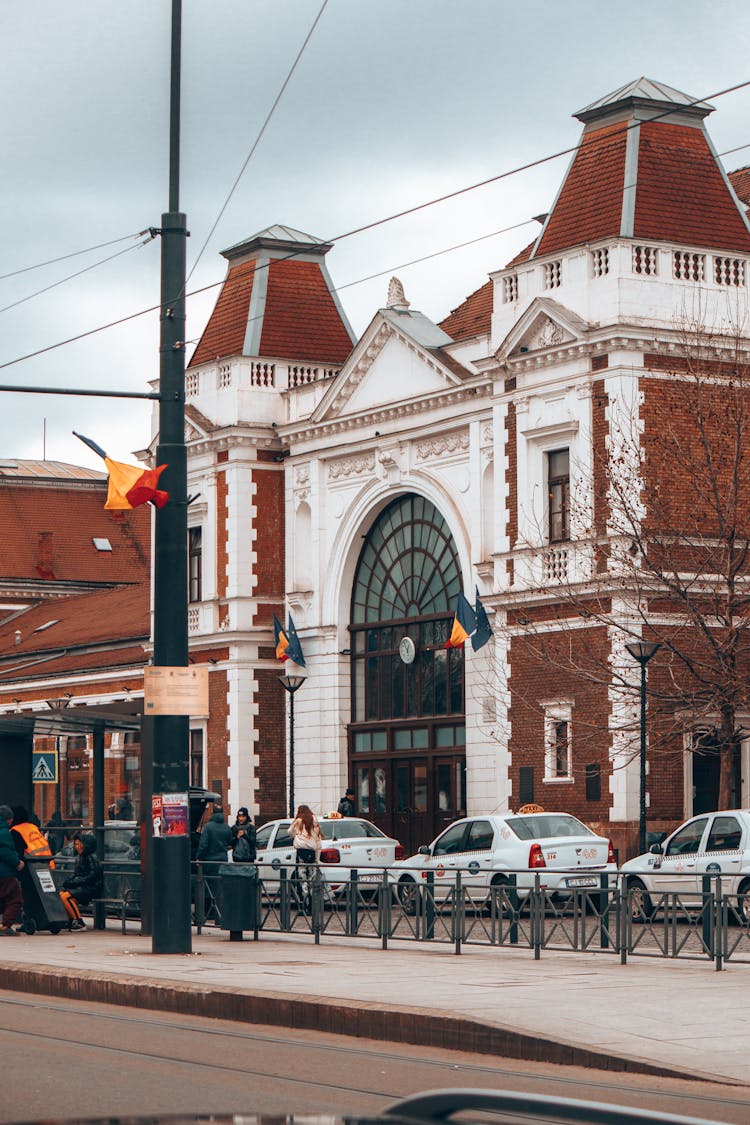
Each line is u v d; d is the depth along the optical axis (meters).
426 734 47.06
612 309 39.72
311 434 51.38
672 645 35.88
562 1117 4.12
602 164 42.12
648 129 41.84
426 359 46.59
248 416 52.78
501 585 42.53
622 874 21.06
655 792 38.53
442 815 46.25
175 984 18.02
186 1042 14.98
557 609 40.44
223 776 52.28
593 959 21.20
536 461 41.72
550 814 32.06
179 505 21.67
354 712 50.16
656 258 40.25
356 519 49.75
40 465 95.94
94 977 19.08
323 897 24.84
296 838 33.22
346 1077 12.82
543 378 41.53
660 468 39.25
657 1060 13.19
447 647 46.38
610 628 38.94
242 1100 11.44
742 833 28.66
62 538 86.00
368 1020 15.66
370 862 35.19
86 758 61.75
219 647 52.78
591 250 40.50
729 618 36.19
